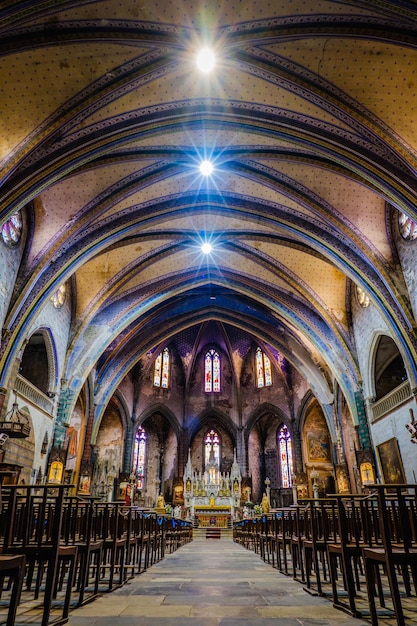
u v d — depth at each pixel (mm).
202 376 38969
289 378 35719
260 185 17875
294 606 5449
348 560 5180
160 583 7473
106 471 31906
